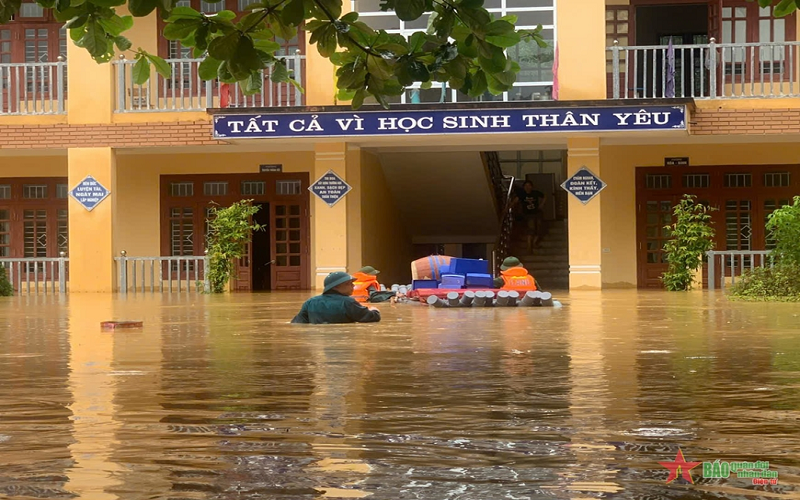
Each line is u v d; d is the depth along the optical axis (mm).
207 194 23156
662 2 22062
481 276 14227
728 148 21750
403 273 25922
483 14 4359
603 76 19266
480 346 6914
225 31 4398
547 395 4312
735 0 21078
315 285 22844
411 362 5801
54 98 22797
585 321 9875
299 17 4301
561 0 19297
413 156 22344
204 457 2992
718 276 21703
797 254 15453
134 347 7082
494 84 4676
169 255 23156
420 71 4543
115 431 3453
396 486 2615
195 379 5020
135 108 21969
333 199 20156
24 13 23094
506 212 24047
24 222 23531
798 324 9250
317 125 19250
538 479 2689
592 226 19516
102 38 4492
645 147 21984
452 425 3535
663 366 5523
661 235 22000
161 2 4234
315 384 4750
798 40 20844
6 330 9180
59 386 4754
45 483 2670
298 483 2652
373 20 19812
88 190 20719
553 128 18703
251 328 9117
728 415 3732
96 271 20734
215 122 19406
